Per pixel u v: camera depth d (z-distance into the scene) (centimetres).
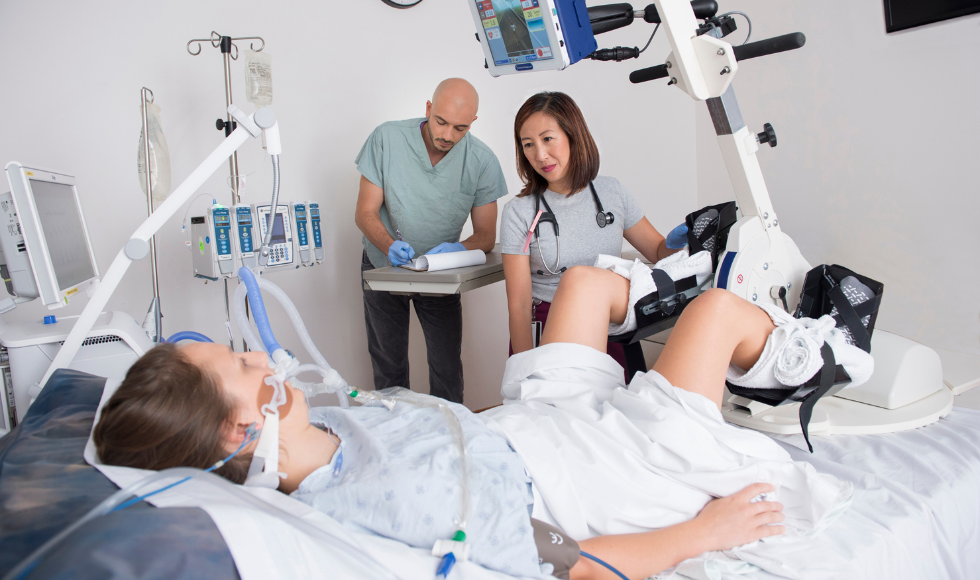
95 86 201
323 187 248
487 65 150
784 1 267
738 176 145
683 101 337
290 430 89
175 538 55
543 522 84
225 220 184
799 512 101
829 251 267
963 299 223
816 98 262
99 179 204
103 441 74
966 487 112
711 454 98
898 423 133
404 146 214
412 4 257
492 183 226
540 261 176
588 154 164
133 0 204
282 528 65
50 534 59
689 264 150
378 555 70
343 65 247
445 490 79
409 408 103
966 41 210
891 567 96
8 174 117
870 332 140
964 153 216
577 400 108
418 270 181
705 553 92
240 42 225
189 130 218
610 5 138
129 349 141
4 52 188
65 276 133
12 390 135
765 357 115
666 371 110
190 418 75
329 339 258
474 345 294
